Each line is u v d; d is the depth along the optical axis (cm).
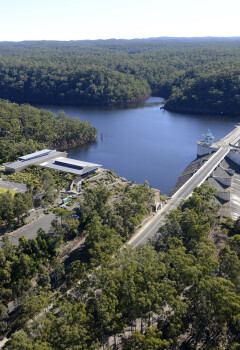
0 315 9862
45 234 13888
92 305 9288
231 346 8556
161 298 9125
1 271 11394
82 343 8050
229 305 8856
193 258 11025
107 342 9481
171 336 9544
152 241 13812
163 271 9944
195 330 9831
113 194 19300
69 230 14850
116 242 12112
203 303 9644
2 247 12481
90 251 12231
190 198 16925
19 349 7594
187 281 9912
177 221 14225
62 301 9562
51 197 18612
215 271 10894
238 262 10831
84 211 15750
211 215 15850
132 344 8794
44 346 7525
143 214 16588
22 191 19988
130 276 9675
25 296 10112
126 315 10062
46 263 12706
